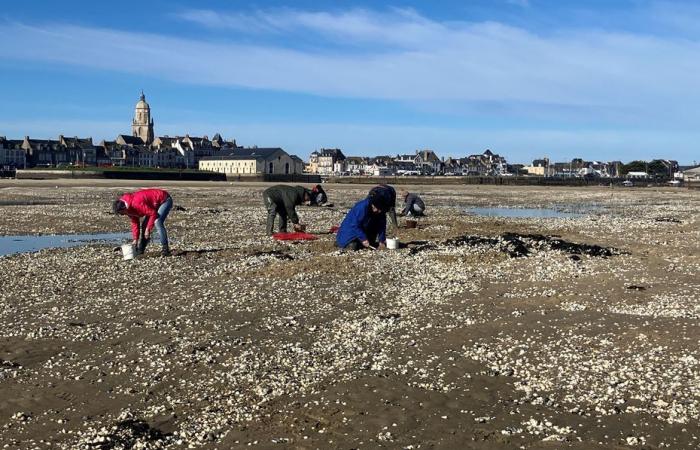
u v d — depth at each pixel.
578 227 37.84
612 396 9.68
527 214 51.69
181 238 30.33
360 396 9.83
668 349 11.94
